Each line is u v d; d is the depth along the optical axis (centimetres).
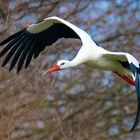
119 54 1279
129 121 2195
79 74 2075
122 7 2158
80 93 2122
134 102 2206
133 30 2167
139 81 1230
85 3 2041
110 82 2170
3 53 1416
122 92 2197
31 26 1412
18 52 1425
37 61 1602
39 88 1611
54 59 1825
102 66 1320
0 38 1538
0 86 1549
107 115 2172
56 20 1388
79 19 2036
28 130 1900
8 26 1548
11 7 1753
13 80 1555
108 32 2142
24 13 1802
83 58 1319
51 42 1428
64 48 1947
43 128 1869
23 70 1566
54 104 1997
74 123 2020
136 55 2111
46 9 1934
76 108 2105
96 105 2145
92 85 2139
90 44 1316
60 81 2027
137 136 2166
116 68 1324
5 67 1564
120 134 2145
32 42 1427
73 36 1422
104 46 2133
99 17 2109
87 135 1936
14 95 1555
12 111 1498
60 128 1811
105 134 2159
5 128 1481
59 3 1944
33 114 1741
